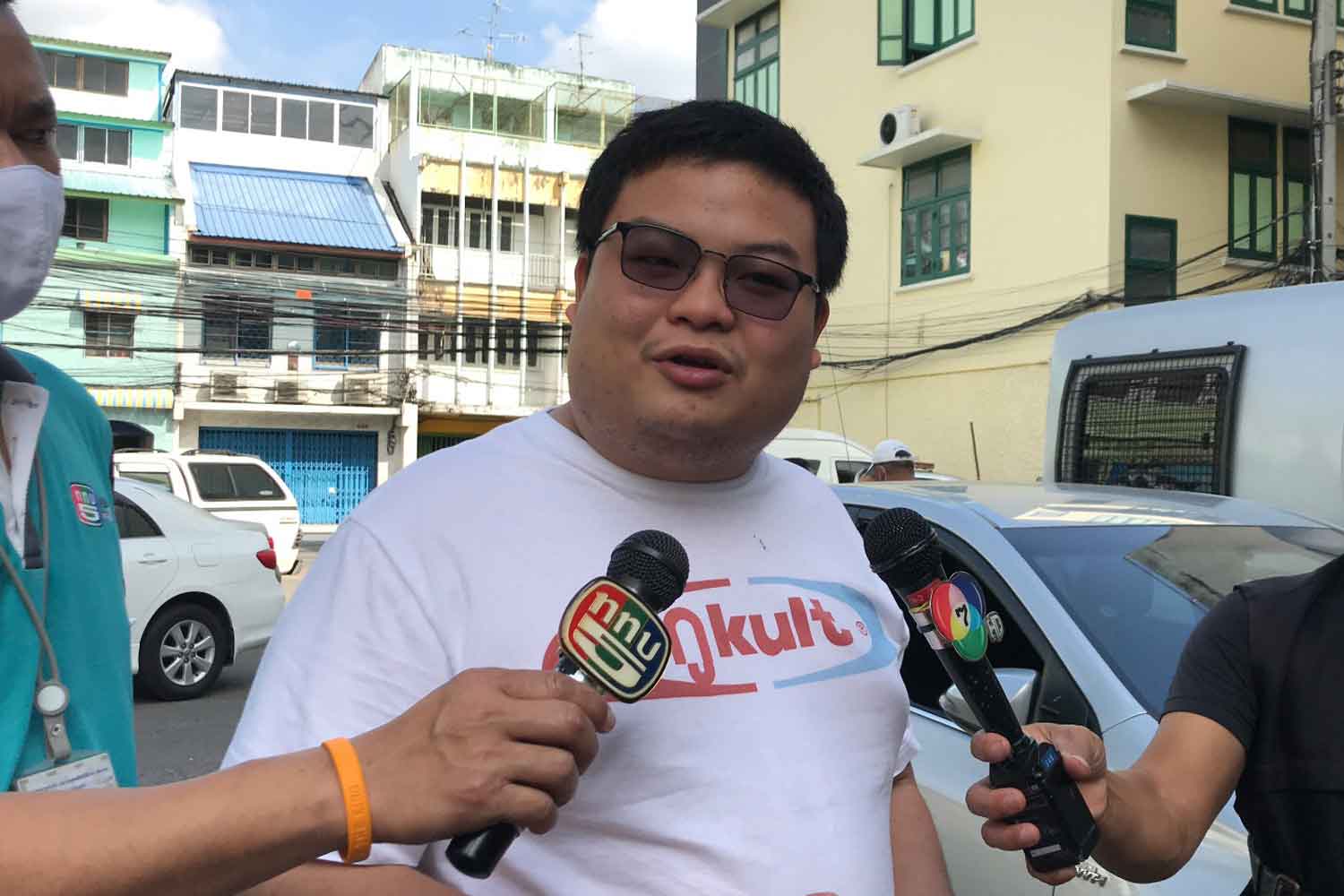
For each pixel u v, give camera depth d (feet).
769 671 4.70
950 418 51.83
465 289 90.33
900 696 5.15
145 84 85.35
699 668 4.55
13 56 4.71
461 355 90.48
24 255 4.69
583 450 4.87
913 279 54.19
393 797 3.16
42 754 4.56
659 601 3.93
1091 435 20.54
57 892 2.89
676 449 4.72
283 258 85.51
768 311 4.75
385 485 4.79
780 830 4.42
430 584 4.40
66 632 4.82
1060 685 8.93
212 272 82.43
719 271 4.65
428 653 4.32
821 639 4.92
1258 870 5.48
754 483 5.23
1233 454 17.49
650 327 4.66
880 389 55.57
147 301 80.43
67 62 83.51
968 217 51.29
